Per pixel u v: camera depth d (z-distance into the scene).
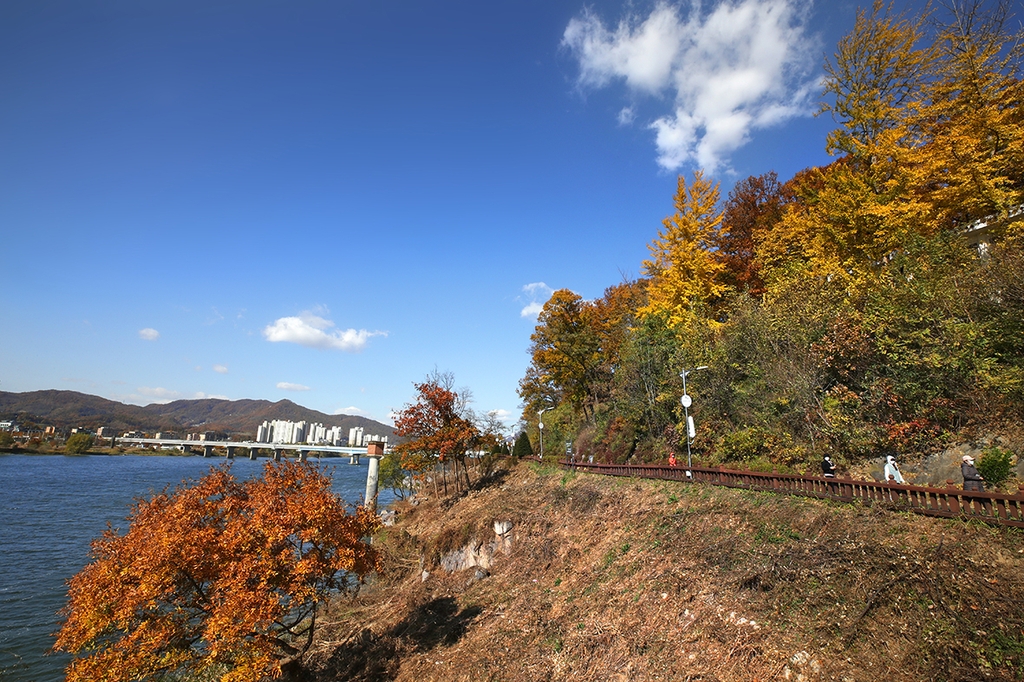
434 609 18.73
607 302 50.31
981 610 8.27
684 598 12.28
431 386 35.38
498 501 28.70
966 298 15.91
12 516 43.19
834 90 24.20
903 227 21.09
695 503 16.67
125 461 129.12
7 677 16.61
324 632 18.95
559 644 13.27
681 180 31.77
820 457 18.67
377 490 51.00
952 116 21.48
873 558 10.16
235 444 170.50
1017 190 18.78
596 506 20.67
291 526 13.34
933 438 15.84
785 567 11.12
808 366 20.33
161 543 11.98
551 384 46.53
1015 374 14.15
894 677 8.03
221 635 12.06
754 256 33.72
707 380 26.09
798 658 9.20
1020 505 9.49
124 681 11.68
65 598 23.66
